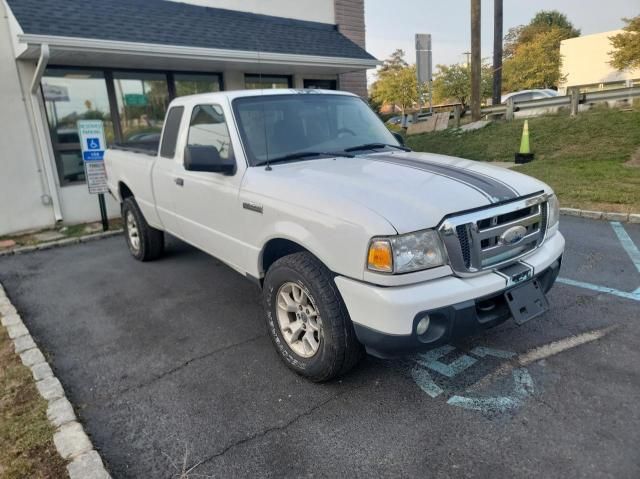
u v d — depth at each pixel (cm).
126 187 586
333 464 236
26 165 744
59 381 313
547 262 291
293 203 289
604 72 3594
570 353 321
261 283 344
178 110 436
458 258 253
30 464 238
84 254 635
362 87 1191
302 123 383
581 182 816
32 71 726
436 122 1576
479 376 302
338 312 271
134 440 261
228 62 820
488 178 297
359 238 248
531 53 3772
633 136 1063
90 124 697
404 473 228
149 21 793
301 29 1045
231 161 347
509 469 226
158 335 386
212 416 278
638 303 390
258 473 232
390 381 302
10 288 516
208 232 397
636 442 237
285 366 328
